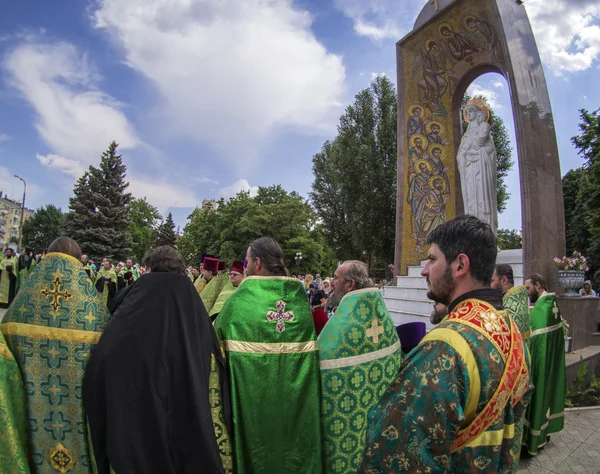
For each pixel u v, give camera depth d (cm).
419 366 131
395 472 125
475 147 1017
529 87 843
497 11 874
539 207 796
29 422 248
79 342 257
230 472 267
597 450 461
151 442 232
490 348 135
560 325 474
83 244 3306
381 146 2598
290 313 293
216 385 271
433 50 1152
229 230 4181
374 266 3372
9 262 1353
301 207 4381
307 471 273
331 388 292
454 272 152
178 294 258
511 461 147
